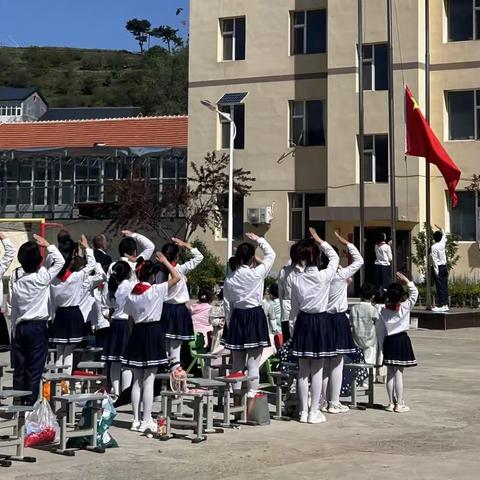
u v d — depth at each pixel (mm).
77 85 123188
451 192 24984
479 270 30688
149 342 10672
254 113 34594
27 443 9977
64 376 11367
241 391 11547
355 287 31516
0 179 40969
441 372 16672
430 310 25188
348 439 10609
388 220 31094
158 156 38219
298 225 34000
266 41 34469
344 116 32406
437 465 9148
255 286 11703
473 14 31484
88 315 14164
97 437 9859
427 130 24422
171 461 9352
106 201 38375
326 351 11523
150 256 13117
